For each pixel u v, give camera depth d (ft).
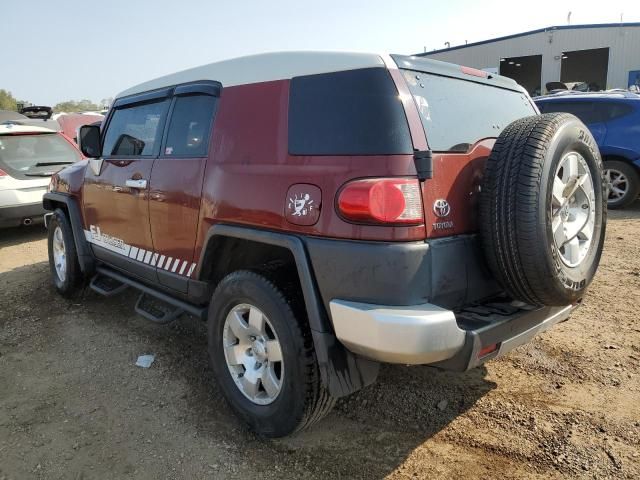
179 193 10.87
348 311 7.59
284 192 8.48
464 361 7.55
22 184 24.66
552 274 7.84
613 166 27.17
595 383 10.73
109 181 13.74
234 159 9.60
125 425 10.15
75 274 16.55
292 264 9.27
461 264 8.09
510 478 8.25
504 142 8.09
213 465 8.89
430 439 9.32
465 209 8.31
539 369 11.41
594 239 9.29
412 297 7.43
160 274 12.05
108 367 12.57
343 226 7.66
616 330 13.05
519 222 7.63
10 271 20.92
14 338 14.48
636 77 93.66
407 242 7.41
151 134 12.35
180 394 11.21
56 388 11.69
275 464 8.86
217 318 9.89
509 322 7.99
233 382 9.85
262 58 9.62
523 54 100.68
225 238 9.97
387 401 10.54
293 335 8.42
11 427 10.24
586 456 8.60
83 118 49.11
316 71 8.53
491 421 9.71
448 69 9.27
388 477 8.42
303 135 8.43
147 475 8.71
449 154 8.19
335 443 9.34
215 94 10.39
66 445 9.60
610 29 93.20
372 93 7.76
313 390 8.43
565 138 8.12
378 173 7.43
